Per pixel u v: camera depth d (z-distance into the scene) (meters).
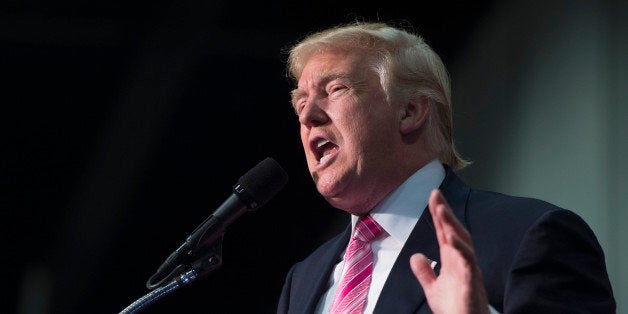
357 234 6.70
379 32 7.09
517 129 13.44
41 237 21.70
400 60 6.93
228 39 17.72
